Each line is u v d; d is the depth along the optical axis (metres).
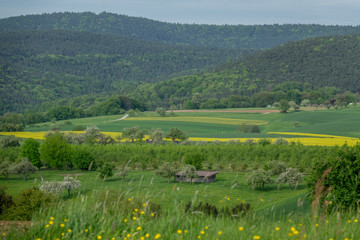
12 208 46.56
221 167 137.38
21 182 116.62
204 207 22.52
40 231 12.47
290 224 13.62
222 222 13.20
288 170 99.12
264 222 13.73
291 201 57.22
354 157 35.03
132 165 139.62
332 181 35.00
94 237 11.85
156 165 137.12
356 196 31.83
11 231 12.52
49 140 142.75
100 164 140.88
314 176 37.34
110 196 14.34
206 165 139.12
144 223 12.76
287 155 139.50
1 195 52.50
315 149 137.75
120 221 12.74
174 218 12.62
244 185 104.50
